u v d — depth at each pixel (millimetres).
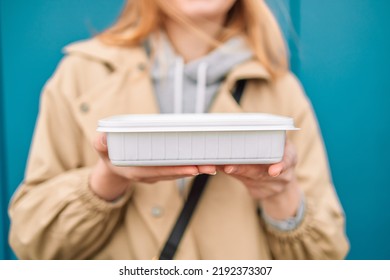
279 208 738
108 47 843
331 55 1142
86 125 774
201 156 584
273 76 842
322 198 834
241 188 784
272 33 875
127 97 799
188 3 789
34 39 1133
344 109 1155
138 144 579
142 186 769
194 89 809
